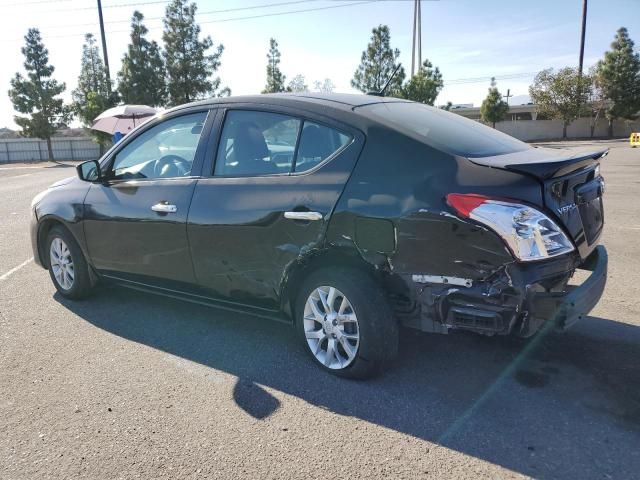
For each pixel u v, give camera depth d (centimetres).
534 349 385
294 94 385
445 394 329
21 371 371
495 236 280
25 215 1081
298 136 357
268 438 289
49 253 518
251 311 389
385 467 263
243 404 323
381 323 326
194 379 355
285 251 349
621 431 287
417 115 371
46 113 4262
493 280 286
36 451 282
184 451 279
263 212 355
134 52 3772
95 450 282
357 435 290
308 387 341
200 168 399
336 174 333
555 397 322
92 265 481
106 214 449
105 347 408
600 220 357
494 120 4906
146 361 383
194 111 417
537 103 4625
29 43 4156
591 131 4797
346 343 343
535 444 278
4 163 4231
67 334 434
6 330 445
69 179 517
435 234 296
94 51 4066
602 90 4700
